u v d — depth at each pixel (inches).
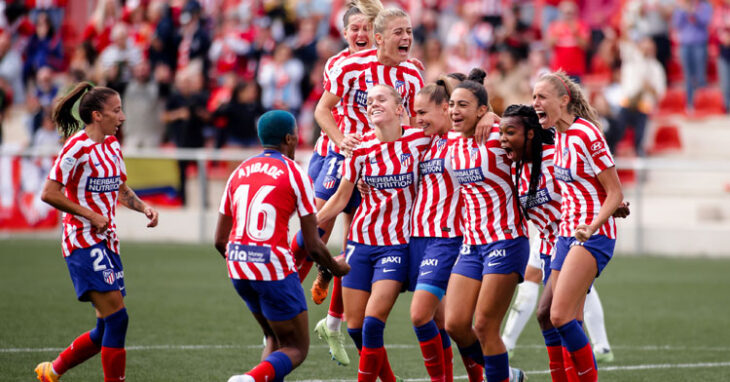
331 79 1040.2
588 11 3169.3
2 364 1087.6
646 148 2640.3
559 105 889.5
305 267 1105.4
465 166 908.6
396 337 1320.1
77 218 914.1
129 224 2384.4
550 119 893.2
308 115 2677.2
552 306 888.9
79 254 912.3
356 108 1048.2
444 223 925.2
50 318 1395.2
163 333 1306.6
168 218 2341.3
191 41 2689.5
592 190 898.7
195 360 1138.0
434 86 939.3
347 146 937.5
